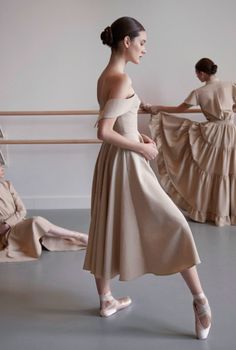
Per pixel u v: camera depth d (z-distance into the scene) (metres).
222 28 3.51
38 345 1.65
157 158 3.40
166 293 2.08
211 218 3.33
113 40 1.62
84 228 3.18
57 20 3.50
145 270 1.69
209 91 3.19
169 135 3.37
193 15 3.49
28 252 2.63
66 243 2.75
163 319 1.83
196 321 1.66
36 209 3.76
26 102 3.63
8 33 3.52
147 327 1.77
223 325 1.76
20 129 3.67
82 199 3.77
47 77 3.59
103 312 1.85
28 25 3.51
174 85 3.59
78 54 3.55
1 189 2.66
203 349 1.59
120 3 3.47
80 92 3.61
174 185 3.38
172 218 1.60
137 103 1.66
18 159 3.72
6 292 2.13
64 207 3.78
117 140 1.59
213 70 3.20
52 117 3.65
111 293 2.07
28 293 2.12
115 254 1.69
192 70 3.57
